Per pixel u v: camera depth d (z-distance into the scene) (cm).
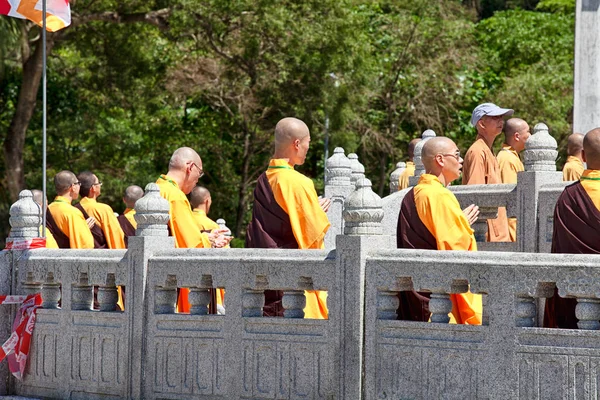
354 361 1759
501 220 2614
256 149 7400
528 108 7275
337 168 3180
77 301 2208
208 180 7538
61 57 7094
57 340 2238
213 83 6775
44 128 2447
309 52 6141
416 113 7175
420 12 7250
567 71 7819
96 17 6278
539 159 2494
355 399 1755
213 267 1945
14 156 6303
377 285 1750
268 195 2264
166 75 6850
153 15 6316
